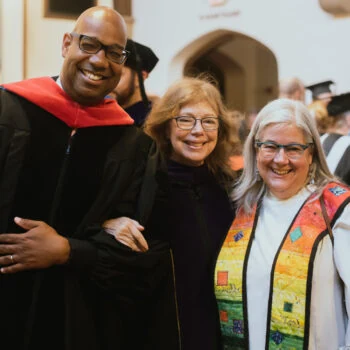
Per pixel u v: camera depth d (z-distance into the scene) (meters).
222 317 2.36
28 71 7.77
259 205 2.44
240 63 11.27
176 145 2.53
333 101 4.20
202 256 2.47
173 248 2.48
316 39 7.75
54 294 2.15
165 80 8.89
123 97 3.21
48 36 7.80
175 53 8.80
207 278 2.45
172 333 2.37
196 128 2.48
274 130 2.27
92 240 2.14
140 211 2.28
